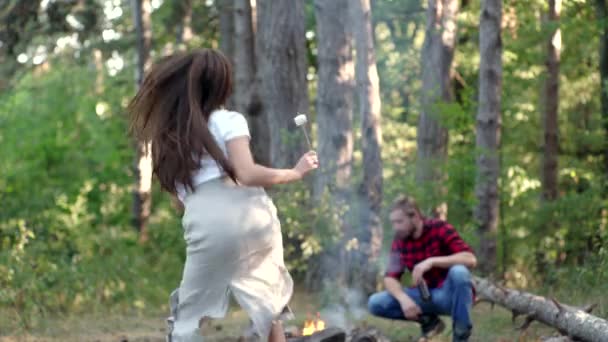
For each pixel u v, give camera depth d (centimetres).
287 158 1431
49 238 1323
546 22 1436
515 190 1531
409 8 1820
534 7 1579
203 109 428
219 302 425
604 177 1508
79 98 2370
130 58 2298
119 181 2127
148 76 436
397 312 733
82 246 1327
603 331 655
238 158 417
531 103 1759
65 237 1347
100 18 1819
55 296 1123
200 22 2120
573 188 1736
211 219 420
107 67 2358
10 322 1000
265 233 427
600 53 1508
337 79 1270
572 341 694
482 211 1366
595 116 1781
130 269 1253
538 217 1452
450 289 688
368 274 1189
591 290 962
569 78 1769
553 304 746
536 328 822
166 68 432
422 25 1991
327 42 1274
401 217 704
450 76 1555
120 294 1193
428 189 1359
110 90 2341
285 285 439
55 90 2378
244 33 1586
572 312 705
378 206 1195
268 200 435
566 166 1703
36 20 1669
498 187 1418
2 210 1305
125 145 2162
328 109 1266
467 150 1648
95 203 2058
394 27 1995
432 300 700
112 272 1216
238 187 427
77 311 1133
